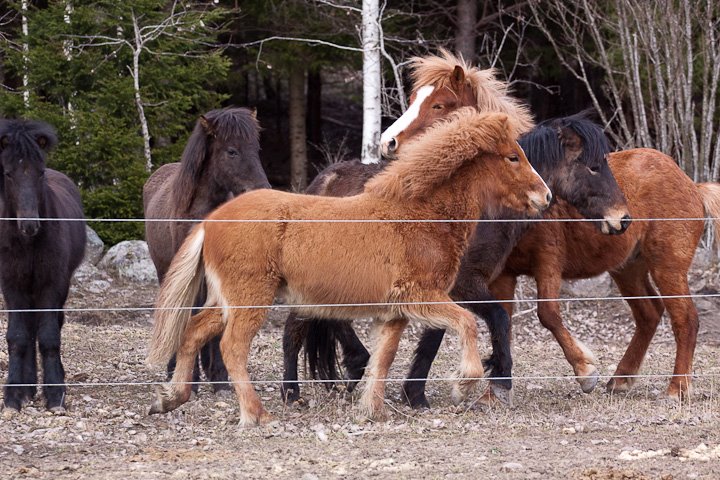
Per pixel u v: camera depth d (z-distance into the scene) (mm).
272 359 14328
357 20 24188
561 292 18875
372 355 9711
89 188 20438
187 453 8266
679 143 21297
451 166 9492
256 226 9312
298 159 29031
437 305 9352
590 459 8078
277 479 7422
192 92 22406
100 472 7652
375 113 19781
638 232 11727
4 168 9969
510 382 10547
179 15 22562
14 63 20984
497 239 10406
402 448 8523
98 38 21453
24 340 10453
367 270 9281
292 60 25984
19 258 10266
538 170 10883
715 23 21359
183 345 9609
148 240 13562
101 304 18062
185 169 12039
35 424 9516
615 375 12273
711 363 14484
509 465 7719
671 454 8234
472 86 11555
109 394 11375
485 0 25922
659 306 12578
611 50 24547
